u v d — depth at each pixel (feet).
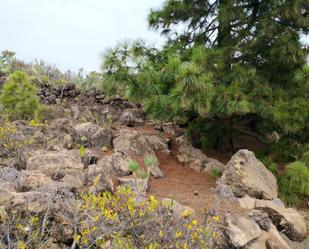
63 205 10.32
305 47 20.81
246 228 12.96
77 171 14.29
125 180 15.21
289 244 14.80
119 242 9.42
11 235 9.26
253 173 17.30
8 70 30.71
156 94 18.63
